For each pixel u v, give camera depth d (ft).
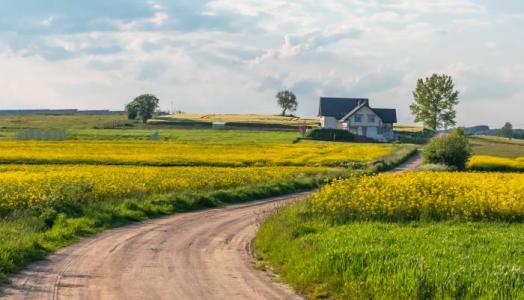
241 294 45.70
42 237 67.72
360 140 391.65
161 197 107.04
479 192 82.38
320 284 47.03
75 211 87.20
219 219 93.91
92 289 46.24
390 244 55.57
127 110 561.84
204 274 52.95
